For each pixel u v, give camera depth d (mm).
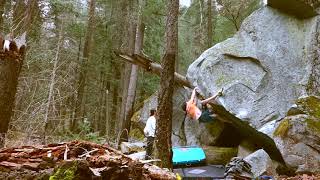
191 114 9289
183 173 9328
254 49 11695
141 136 14367
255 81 11195
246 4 17266
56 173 2689
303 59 11258
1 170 2914
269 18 12000
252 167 8781
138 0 17156
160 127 6773
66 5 18547
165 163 6645
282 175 9266
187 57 22391
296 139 9102
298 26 11734
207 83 11508
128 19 17719
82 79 19203
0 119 5074
